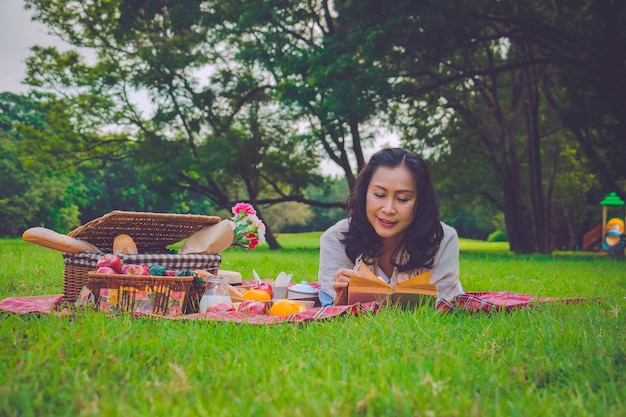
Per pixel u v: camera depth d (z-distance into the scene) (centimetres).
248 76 2912
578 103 1922
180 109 2911
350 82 1853
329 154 2709
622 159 1936
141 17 2630
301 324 353
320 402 191
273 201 3186
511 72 2478
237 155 3014
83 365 244
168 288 384
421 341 297
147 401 198
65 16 2767
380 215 398
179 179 2980
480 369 251
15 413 183
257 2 2502
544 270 1058
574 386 227
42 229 423
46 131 3086
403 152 403
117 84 2844
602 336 310
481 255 1991
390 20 1689
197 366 246
